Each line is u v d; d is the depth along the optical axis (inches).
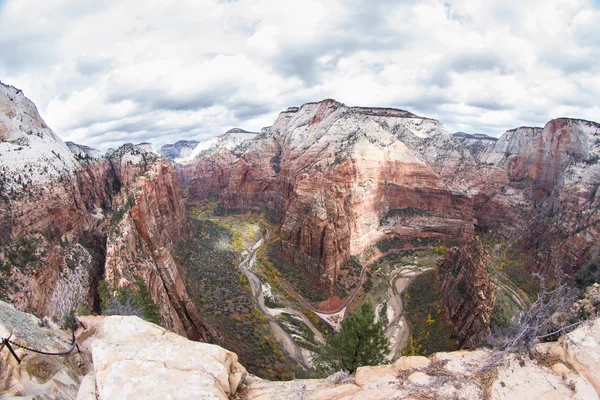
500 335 557.0
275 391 494.0
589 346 426.6
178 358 480.4
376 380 478.9
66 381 519.5
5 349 471.8
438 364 492.1
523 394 406.9
